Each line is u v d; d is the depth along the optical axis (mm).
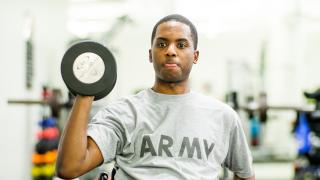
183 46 1421
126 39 7406
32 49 3979
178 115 1405
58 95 3260
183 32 1416
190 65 1441
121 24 5656
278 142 7395
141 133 1367
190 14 7551
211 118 1438
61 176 1215
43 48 5121
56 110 3205
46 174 3248
